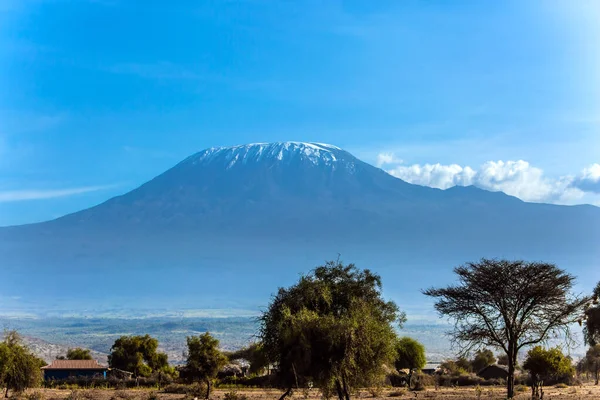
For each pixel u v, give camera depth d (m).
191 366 79.12
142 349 144.62
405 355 132.50
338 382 43.88
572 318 67.88
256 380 102.25
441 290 70.94
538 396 70.81
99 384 108.25
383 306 47.72
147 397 77.75
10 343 73.88
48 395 79.44
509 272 68.38
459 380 112.19
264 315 46.44
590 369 120.44
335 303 46.56
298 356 42.91
